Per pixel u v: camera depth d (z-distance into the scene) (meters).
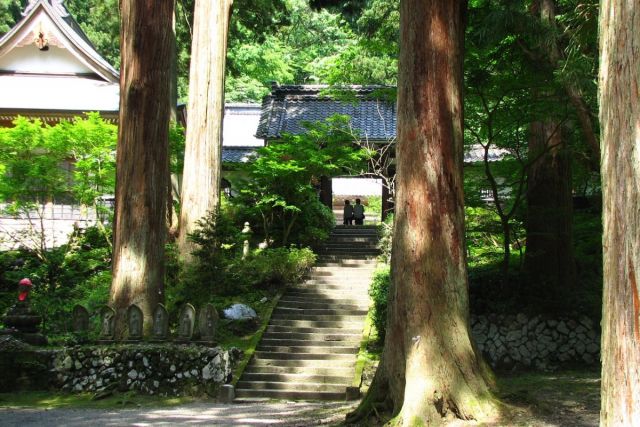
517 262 13.73
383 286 12.98
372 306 13.81
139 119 12.26
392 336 6.59
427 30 6.64
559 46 9.70
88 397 10.46
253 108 27.98
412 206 6.53
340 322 13.68
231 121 27.45
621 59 3.43
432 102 6.57
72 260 16.52
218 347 11.16
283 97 22.39
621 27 3.45
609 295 3.42
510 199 14.88
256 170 17.42
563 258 12.37
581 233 14.24
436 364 6.24
